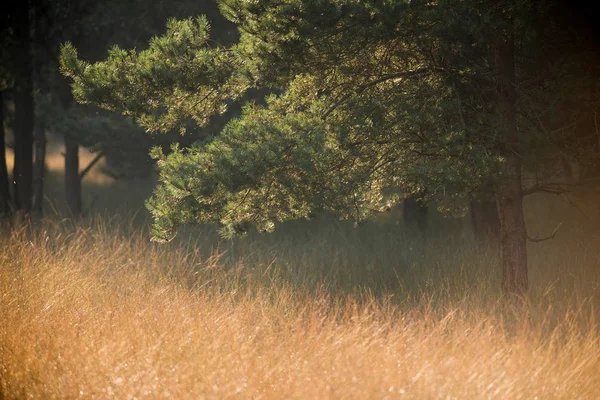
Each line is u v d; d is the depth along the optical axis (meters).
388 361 13.59
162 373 13.23
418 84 21.50
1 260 22.25
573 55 20.52
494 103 21.17
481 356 14.30
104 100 20.30
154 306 18.47
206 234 31.52
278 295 20.45
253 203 19.80
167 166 19.86
